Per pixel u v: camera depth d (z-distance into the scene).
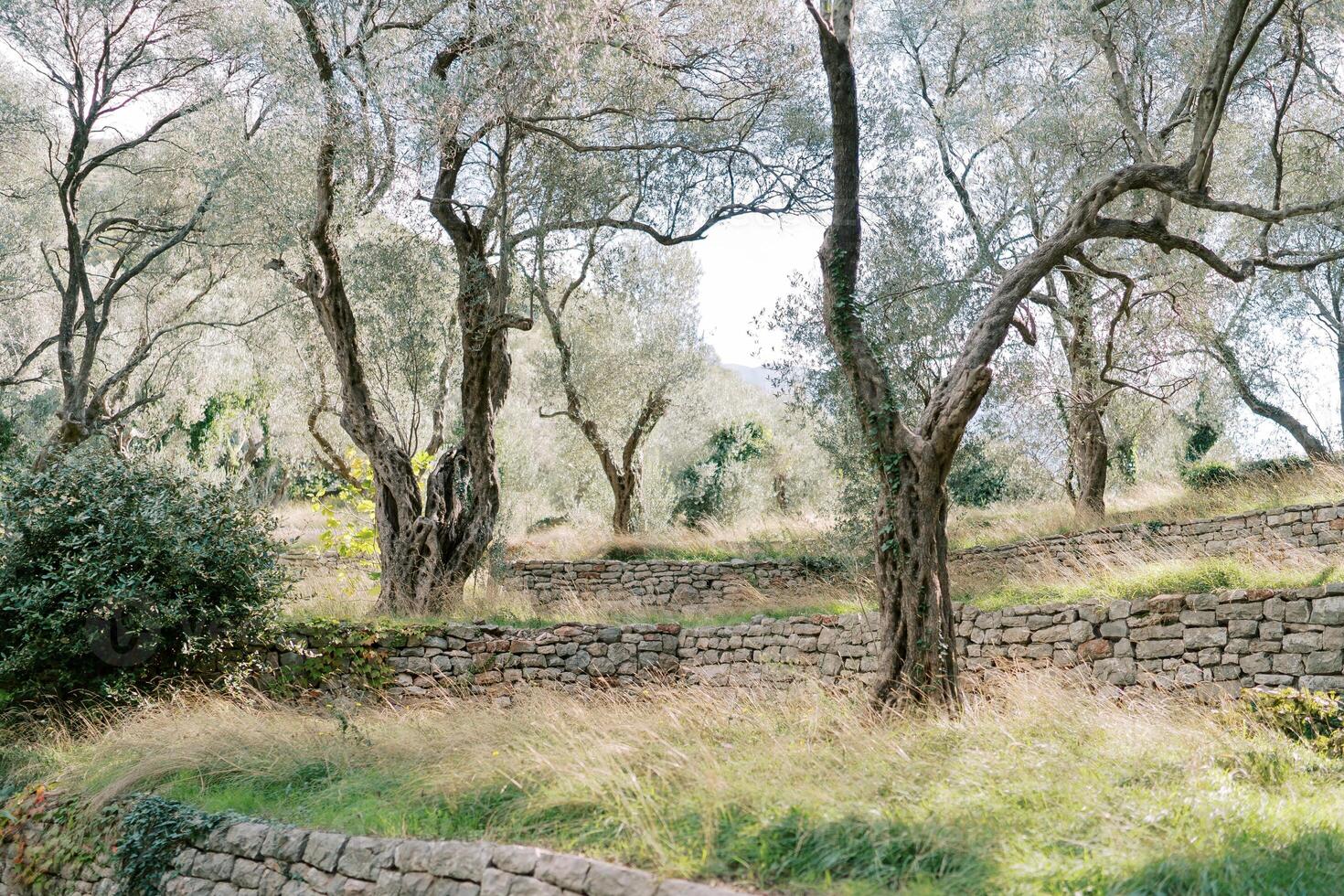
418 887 5.21
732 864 4.68
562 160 12.45
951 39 16.77
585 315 20.17
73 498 9.45
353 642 10.68
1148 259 13.88
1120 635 8.91
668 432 25.69
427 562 12.92
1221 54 7.98
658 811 5.23
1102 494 15.39
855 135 8.38
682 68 13.16
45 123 17.00
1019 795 5.16
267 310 17.88
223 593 9.87
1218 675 8.20
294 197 12.43
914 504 7.91
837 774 5.65
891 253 12.71
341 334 12.95
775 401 27.80
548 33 10.68
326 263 12.53
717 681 11.08
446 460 13.34
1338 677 7.48
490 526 13.37
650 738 6.35
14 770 7.93
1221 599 8.30
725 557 17.77
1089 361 14.55
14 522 9.21
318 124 11.57
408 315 13.74
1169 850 4.43
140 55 16.42
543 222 12.58
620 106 12.88
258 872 5.90
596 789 5.51
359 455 16.09
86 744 8.29
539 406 22.16
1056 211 14.75
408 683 10.66
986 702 7.77
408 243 13.80
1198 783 5.25
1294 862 4.38
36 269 18.64
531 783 5.95
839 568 14.96
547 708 7.93
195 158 17.36
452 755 6.86
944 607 7.88
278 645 10.40
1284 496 13.30
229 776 7.15
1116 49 12.71
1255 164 14.68
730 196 14.24
